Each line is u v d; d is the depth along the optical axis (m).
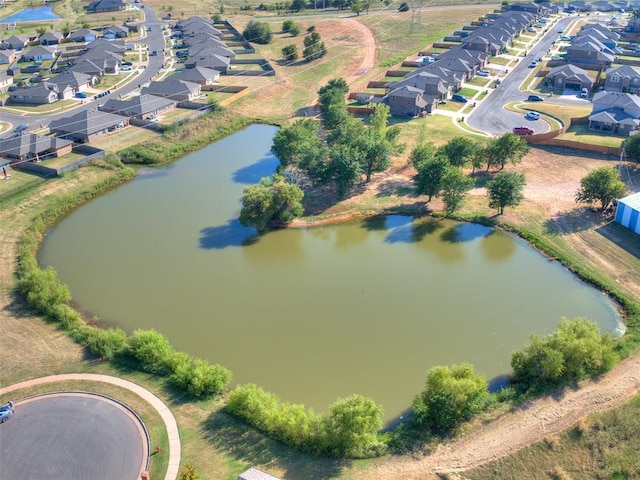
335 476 60.72
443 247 108.38
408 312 90.31
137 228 115.69
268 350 82.38
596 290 94.62
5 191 123.69
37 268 99.12
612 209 116.12
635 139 130.25
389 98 172.75
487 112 173.75
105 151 144.62
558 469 61.94
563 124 161.12
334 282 98.25
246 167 143.50
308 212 120.06
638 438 64.88
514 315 89.38
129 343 79.12
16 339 81.56
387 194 126.38
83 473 61.16
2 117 169.12
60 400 70.75
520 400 69.88
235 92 192.75
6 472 61.31
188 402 70.88
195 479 58.03
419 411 68.38
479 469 61.88
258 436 65.81
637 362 75.44
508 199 113.38
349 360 80.38
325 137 154.12
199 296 94.56
